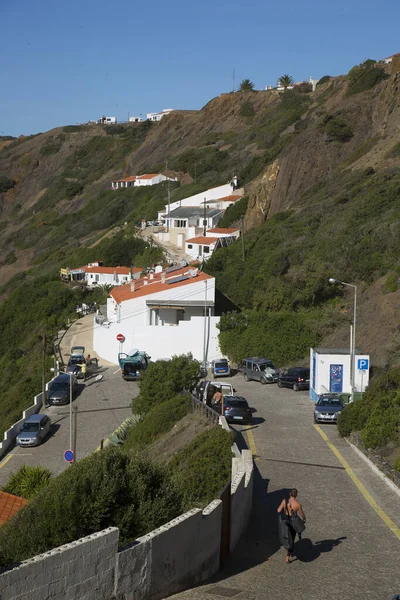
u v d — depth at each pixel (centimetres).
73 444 3441
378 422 2466
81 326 6675
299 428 2973
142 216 11356
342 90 12488
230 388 3528
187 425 2911
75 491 1144
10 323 8144
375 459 2202
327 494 1878
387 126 9088
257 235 7456
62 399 4325
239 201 9812
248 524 1634
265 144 12888
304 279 5634
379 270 5441
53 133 19938
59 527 1105
